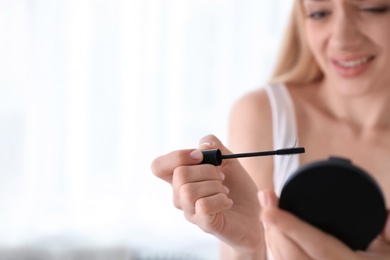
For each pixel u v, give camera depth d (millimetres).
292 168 1065
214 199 669
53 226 1984
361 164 1087
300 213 615
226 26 2000
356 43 968
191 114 2010
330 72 1025
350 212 604
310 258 621
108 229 1999
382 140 1086
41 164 1977
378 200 597
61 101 1970
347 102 1091
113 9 1958
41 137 1970
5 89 1951
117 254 1956
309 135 1107
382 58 981
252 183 749
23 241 1958
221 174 708
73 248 1953
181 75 1997
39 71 1949
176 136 2010
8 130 1962
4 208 1972
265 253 735
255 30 2006
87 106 1977
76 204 1995
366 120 1090
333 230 610
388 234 615
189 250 1995
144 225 2006
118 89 1980
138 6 1962
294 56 1154
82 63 1960
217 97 2014
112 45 1968
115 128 1991
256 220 730
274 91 1124
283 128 1104
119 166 2002
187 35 1991
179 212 2004
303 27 1110
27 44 1938
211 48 2000
